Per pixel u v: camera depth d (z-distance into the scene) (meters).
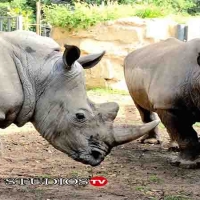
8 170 9.54
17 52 6.86
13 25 24.69
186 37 22.45
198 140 10.73
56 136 6.91
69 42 23.27
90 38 22.86
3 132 13.67
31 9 35.75
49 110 6.87
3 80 6.64
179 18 23.83
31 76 6.86
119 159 10.99
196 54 10.38
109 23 22.59
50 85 6.87
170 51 11.10
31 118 6.99
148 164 10.59
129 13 23.83
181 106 10.40
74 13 23.03
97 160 6.90
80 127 6.84
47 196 7.91
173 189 8.63
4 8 33.38
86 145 6.85
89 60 7.30
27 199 7.70
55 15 23.33
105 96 20.98
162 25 22.55
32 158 10.72
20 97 6.77
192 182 9.20
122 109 18.05
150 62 11.49
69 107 6.82
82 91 6.91
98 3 33.94
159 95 10.59
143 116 13.20
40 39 7.07
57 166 10.04
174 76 10.48
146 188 8.61
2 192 8.02
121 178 9.28
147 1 31.48
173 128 10.52
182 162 10.37
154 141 12.91
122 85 22.42
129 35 22.27
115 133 6.89
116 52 22.34
